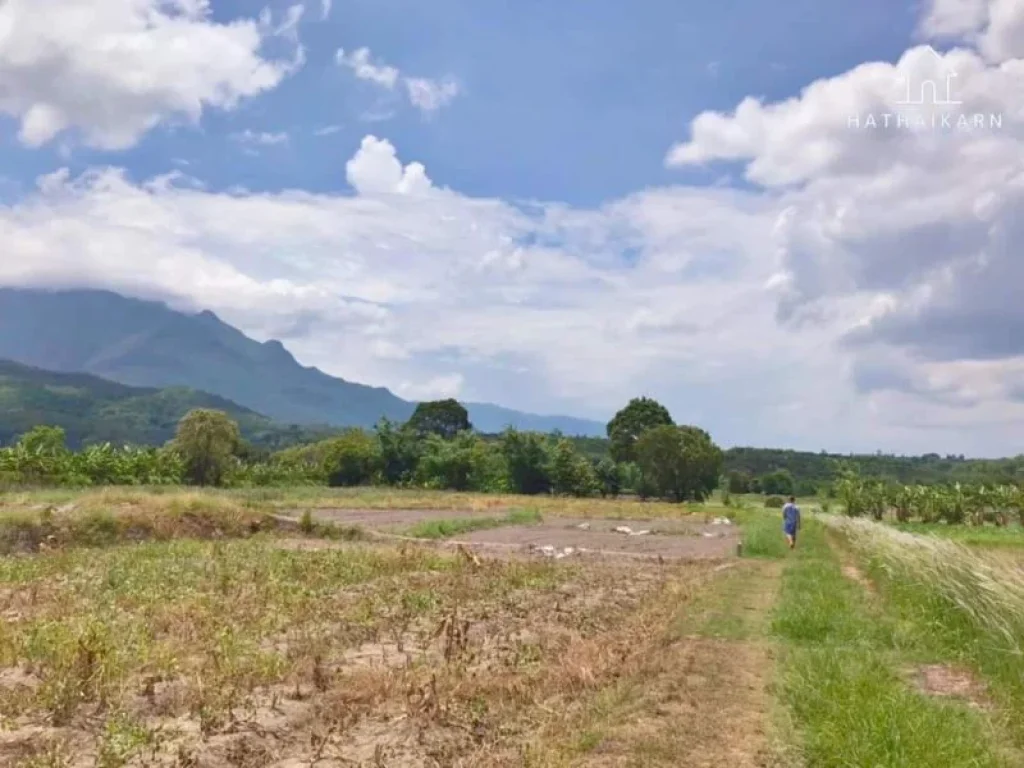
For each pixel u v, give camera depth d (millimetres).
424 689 9555
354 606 15680
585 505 61906
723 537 40188
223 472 74188
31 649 10992
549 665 11570
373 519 43594
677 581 21484
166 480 67438
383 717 9102
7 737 8031
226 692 9547
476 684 10242
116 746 7629
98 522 27953
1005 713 9648
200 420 72438
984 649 12000
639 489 90688
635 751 8125
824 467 135000
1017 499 54844
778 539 32688
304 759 7906
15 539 25750
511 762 7895
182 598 15836
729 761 8031
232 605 15234
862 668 11016
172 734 8211
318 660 10703
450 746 8258
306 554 24562
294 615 14516
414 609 15836
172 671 10430
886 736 8055
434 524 37594
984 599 13055
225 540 29812
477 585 19500
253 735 8367
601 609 16750
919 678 11727
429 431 115562
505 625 14664
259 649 11875
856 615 15531
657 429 88875
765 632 14273
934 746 7910
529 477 85188
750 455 143000
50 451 65375
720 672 11297
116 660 10359
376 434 87750
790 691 10023
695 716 9234
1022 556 22125
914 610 15641
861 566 25438
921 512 58062
